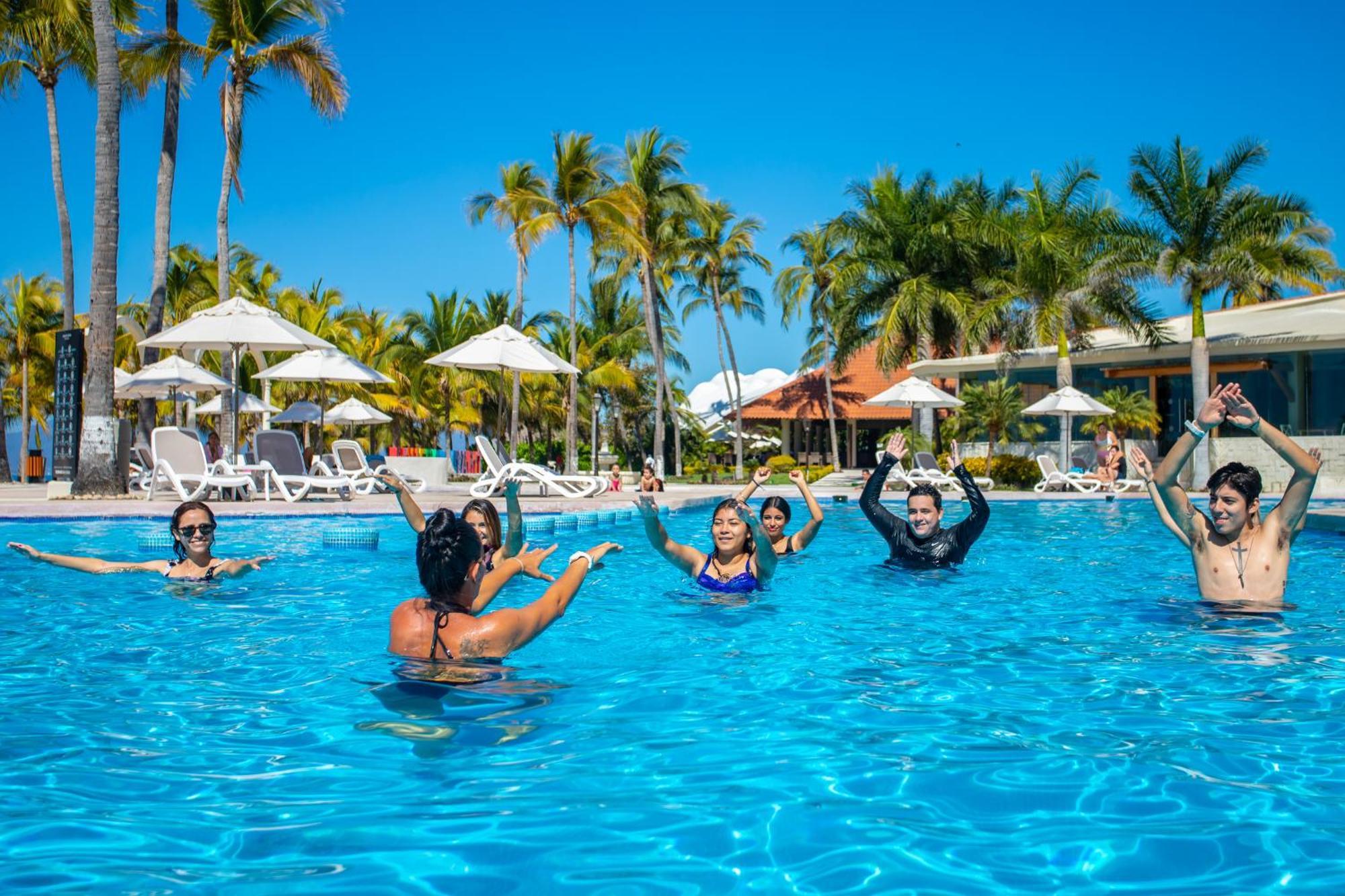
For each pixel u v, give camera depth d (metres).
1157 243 26.17
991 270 35.41
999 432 30.06
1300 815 2.51
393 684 3.91
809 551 9.44
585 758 2.98
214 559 7.42
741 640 4.92
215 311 17.59
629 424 58.03
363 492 19.02
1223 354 27.69
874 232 36.03
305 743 3.15
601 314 53.22
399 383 48.34
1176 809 2.56
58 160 25.64
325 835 2.39
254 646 4.72
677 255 40.91
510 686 3.89
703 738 3.19
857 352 37.72
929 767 2.89
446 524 4.31
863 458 51.78
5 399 51.91
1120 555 9.28
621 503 15.65
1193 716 3.47
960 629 5.24
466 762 2.95
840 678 4.08
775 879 2.15
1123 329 27.44
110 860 2.24
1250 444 26.14
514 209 33.62
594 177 34.25
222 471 16.11
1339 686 3.93
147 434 24.73
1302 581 7.25
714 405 62.66
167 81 21.12
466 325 50.56
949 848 2.31
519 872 2.19
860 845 2.33
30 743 3.15
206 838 2.37
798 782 2.76
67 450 17.97
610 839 2.36
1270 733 3.25
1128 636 5.04
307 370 20.81
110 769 2.89
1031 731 3.28
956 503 19.16
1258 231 25.47
